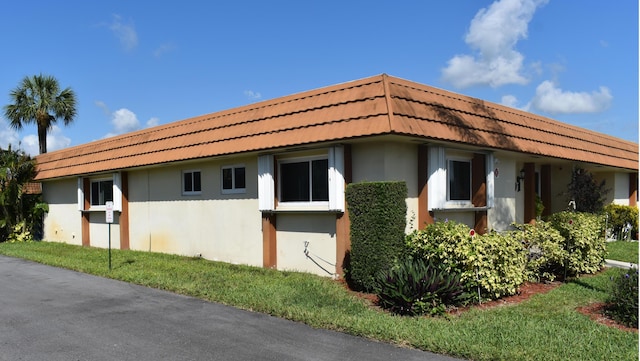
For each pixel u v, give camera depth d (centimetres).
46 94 2958
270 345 597
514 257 848
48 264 1317
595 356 534
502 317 698
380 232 842
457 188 1086
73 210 1923
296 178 1082
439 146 989
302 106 1055
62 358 563
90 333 659
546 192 1544
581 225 1050
